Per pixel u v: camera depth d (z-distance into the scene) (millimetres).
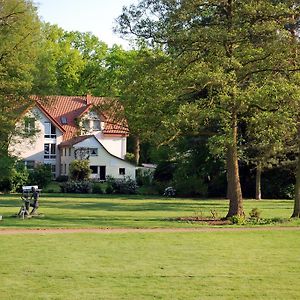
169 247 18328
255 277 13953
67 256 16234
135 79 27188
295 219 28219
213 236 21375
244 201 50250
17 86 39438
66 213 31859
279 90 24391
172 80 26531
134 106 27469
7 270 14180
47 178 58594
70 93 81875
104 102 29234
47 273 13891
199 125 26375
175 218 29016
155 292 12227
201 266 15180
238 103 24406
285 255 17250
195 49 26297
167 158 60375
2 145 47438
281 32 25516
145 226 24688
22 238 19750
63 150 72688
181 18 26047
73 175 65750
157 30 26500
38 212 31781
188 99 27078
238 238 20969
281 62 25859
